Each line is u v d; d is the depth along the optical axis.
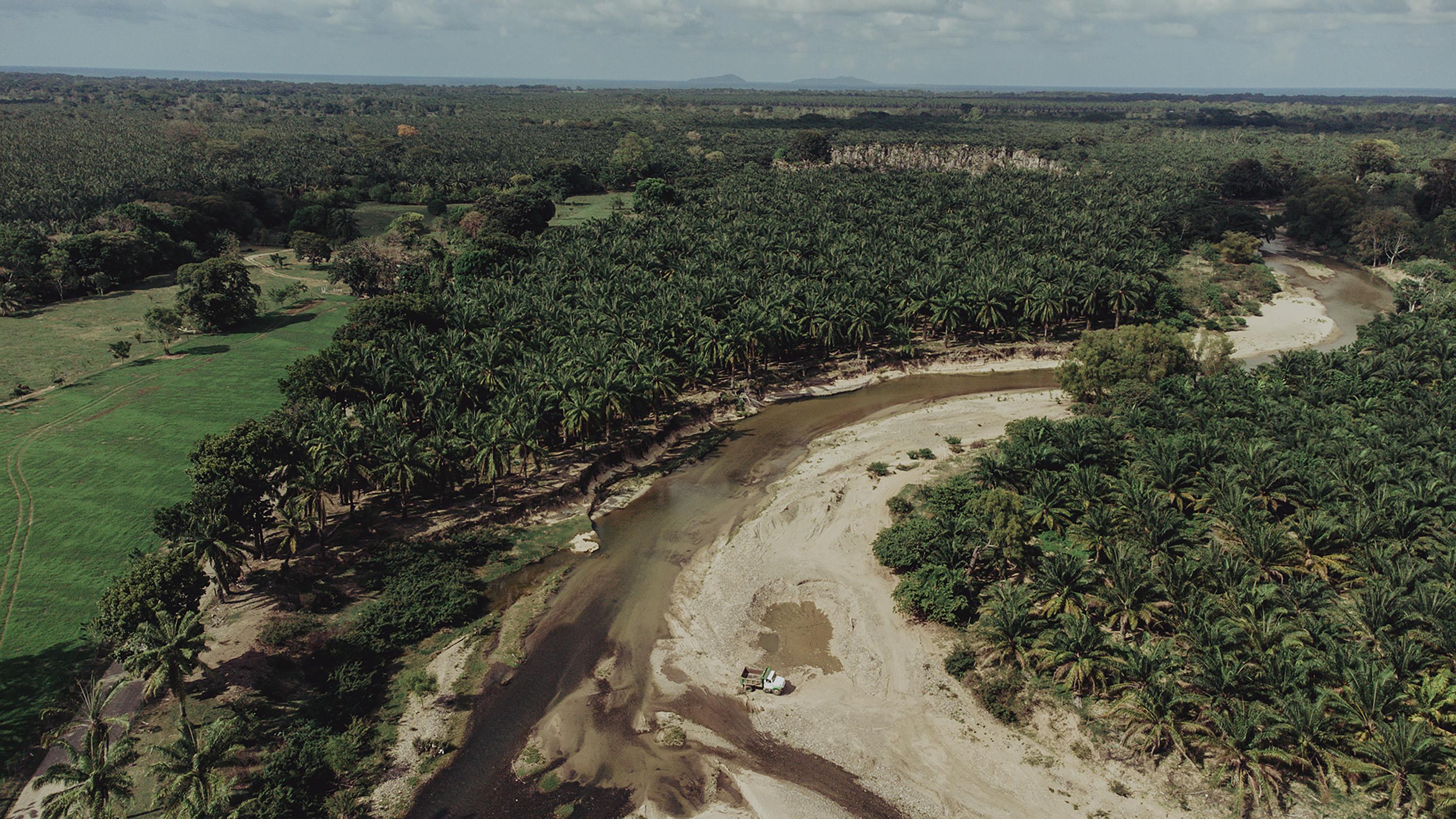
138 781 49.09
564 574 76.69
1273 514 74.94
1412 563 61.66
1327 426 89.81
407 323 117.44
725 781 53.00
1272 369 111.19
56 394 103.31
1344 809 48.00
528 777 53.00
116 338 126.38
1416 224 187.00
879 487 91.25
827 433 108.75
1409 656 52.09
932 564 70.50
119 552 71.50
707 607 71.50
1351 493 74.50
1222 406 96.38
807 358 131.75
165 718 53.72
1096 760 53.16
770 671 61.56
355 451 75.19
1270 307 158.25
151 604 54.38
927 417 111.75
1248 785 49.12
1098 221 175.62
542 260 150.12
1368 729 49.22
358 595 70.44
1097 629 56.59
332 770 52.00
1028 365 132.38
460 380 95.06
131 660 48.31
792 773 53.66
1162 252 171.88
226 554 62.81
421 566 73.94
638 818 49.97
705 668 63.91
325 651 62.56
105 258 152.88
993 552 71.19
